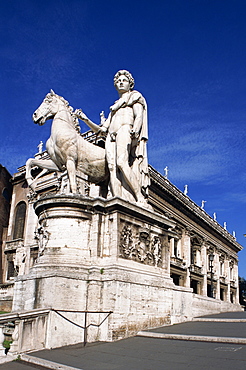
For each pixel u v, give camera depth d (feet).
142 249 37.27
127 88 43.19
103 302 31.04
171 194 130.11
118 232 34.60
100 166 40.88
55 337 27.53
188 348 25.48
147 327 33.60
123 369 20.63
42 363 22.85
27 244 109.40
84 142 40.40
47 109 39.91
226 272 186.91
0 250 122.01
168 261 40.83
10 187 131.03
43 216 35.88
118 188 39.22
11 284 83.71
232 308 70.54
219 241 180.65
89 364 21.98
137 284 33.53
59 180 43.50
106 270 32.50
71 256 33.09
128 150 40.52
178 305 39.81
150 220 39.09
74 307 30.01
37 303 30.45
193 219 149.59
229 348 24.57
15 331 25.77
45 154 109.19
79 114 43.24
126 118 41.63
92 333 29.81
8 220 127.44
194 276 143.43
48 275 30.45
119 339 29.91
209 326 36.09
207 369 19.56
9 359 24.32
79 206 34.94
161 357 23.22
